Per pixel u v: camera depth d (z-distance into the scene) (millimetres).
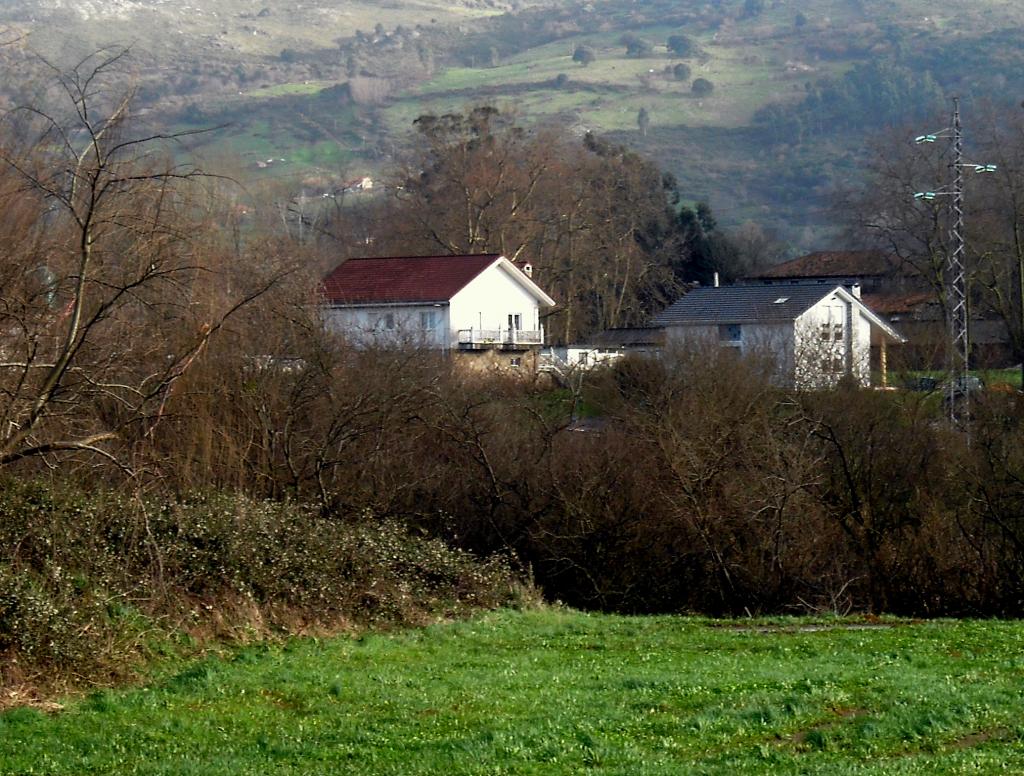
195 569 44000
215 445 58375
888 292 168125
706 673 35844
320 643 43625
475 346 123062
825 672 35344
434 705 30828
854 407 72250
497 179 166125
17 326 39906
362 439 67125
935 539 63688
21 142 42562
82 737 28000
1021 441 67438
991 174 135375
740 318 121500
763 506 64500
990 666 36938
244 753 26266
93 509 43406
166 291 44562
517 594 56594
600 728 27266
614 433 71188
